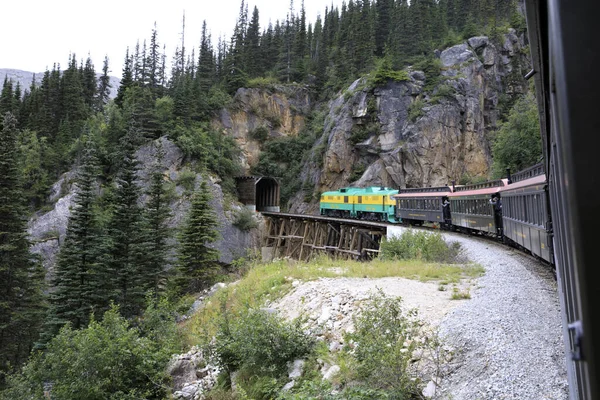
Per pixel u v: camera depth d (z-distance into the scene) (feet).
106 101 305.73
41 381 41.22
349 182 212.23
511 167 124.26
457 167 192.85
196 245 100.99
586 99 3.28
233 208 175.63
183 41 338.95
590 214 3.18
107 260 88.89
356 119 216.33
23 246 83.66
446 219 94.58
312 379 27.14
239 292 59.21
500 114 205.36
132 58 281.33
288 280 55.11
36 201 172.14
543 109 11.10
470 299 35.35
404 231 80.07
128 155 122.62
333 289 44.83
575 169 3.26
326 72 276.00
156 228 108.88
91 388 34.01
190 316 65.51
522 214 49.78
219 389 31.91
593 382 3.11
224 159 202.90
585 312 3.16
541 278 40.01
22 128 225.97
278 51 302.45
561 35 3.43
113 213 103.76
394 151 195.93
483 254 58.18
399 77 206.49
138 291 88.84
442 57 216.13
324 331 34.71
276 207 214.07
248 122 247.29
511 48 220.43
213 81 272.92
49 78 257.55
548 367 20.34
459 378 22.06
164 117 207.31
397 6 271.49
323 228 144.05
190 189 171.32
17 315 77.71
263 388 28.68
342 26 310.86
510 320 27.66
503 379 20.10
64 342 38.40
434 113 191.83
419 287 42.42
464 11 258.16
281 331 31.65
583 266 3.17
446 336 25.75
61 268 88.07
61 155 193.67
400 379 21.12
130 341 37.96
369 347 22.65
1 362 74.79
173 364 39.42
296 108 260.42
